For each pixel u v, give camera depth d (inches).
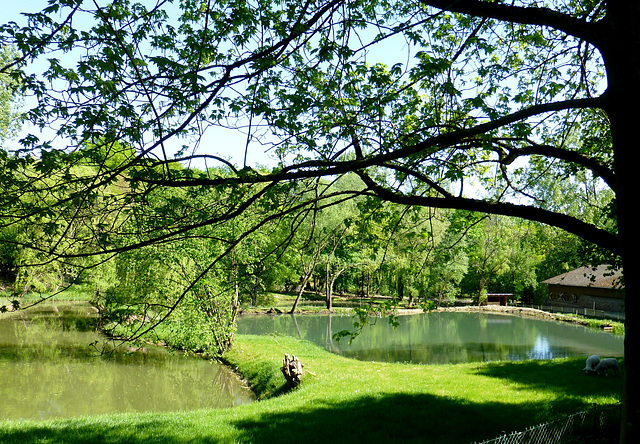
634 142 156.0
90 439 426.0
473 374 682.8
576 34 162.2
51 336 1149.7
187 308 877.8
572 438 378.9
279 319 1723.7
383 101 213.3
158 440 424.5
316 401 560.1
